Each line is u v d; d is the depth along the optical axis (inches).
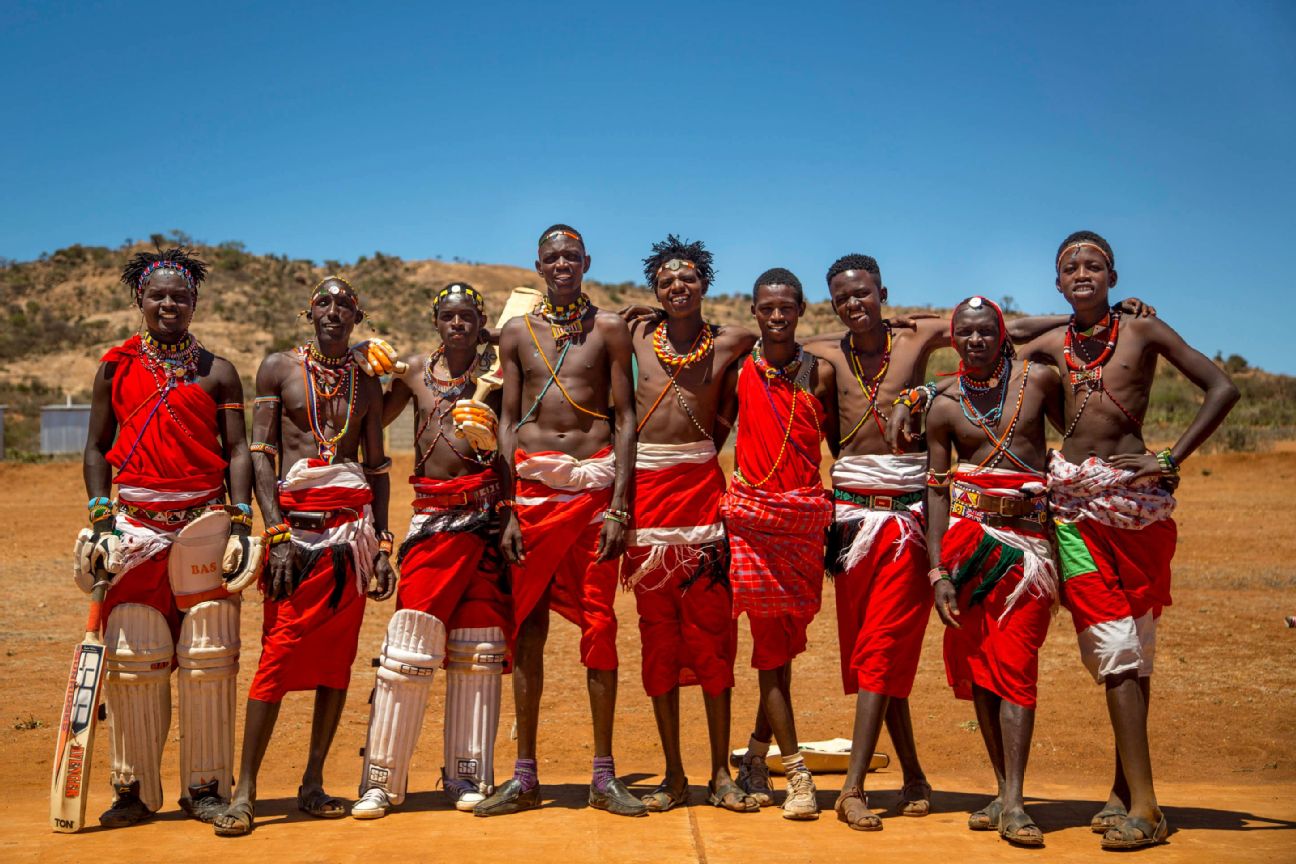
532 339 223.1
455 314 222.7
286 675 211.9
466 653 222.5
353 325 224.1
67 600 553.9
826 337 233.6
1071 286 207.9
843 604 221.0
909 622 212.8
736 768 281.9
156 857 187.2
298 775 289.4
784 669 216.1
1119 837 191.2
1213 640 452.4
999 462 208.5
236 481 218.5
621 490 216.2
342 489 216.7
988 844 194.5
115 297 3351.4
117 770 212.7
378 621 498.6
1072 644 452.1
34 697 365.1
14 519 922.7
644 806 212.1
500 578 225.1
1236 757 307.9
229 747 216.1
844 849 189.8
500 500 221.0
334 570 214.1
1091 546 203.9
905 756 221.0
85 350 2721.5
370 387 224.4
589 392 221.8
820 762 277.9
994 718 209.6
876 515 215.5
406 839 195.9
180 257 217.9
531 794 217.9
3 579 617.3
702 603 219.5
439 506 221.9
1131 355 206.1
